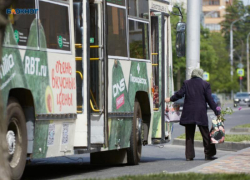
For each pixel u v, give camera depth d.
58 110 21.06
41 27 20.06
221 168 23.03
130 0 27.23
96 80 24.33
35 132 19.70
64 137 21.72
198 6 44.28
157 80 30.62
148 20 29.28
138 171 25.14
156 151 37.59
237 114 90.69
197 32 44.28
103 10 24.42
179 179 18.91
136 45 27.77
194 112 29.31
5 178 13.80
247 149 30.67
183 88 29.56
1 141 13.80
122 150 27.73
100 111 24.12
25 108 19.64
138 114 28.48
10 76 18.11
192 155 30.05
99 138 24.12
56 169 26.27
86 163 29.30
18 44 18.67
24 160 19.33
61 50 21.38
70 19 22.05
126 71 26.59
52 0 20.86
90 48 24.44
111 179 19.17
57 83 21.02
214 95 109.94
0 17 13.61
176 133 53.78
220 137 29.86
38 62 19.80
